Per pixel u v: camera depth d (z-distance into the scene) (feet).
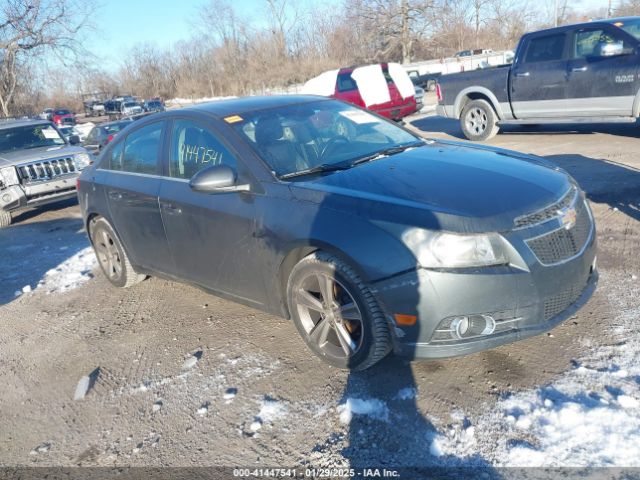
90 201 16.66
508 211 9.29
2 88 79.56
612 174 22.36
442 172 10.81
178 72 172.04
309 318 11.01
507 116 33.27
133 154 15.16
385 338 9.82
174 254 13.79
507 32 146.41
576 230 10.03
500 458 8.06
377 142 13.38
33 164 28.45
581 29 28.68
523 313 9.23
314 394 10.19
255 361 11.65
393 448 8.58
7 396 11.90
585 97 28.78
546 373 9.82
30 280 19.34
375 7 139.23
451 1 140.77
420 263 9.02
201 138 12.92
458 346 9.16
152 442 9.63
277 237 10.74
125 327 14.34
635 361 9.79
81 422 10.55
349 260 9.58
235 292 12.43
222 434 9.54
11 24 72.69
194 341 12.97
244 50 148.77
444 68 89.10
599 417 8.48
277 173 11.38
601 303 12.03
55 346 13.91
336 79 45.03
